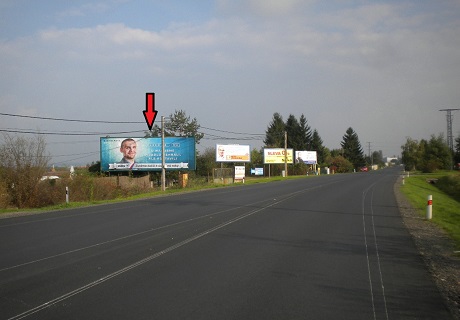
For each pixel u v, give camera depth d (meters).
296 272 8.23
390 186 39.25
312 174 86.56
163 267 8.61
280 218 16.33
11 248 10.91
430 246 11.17
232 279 7.71
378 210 19.53
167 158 49.16
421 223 15.77
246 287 7.21
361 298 6.67
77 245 11.16
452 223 17.08
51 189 31.34
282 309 6.13
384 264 8.98
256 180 58.72
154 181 54.78
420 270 8.50
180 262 9.05
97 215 18.50
